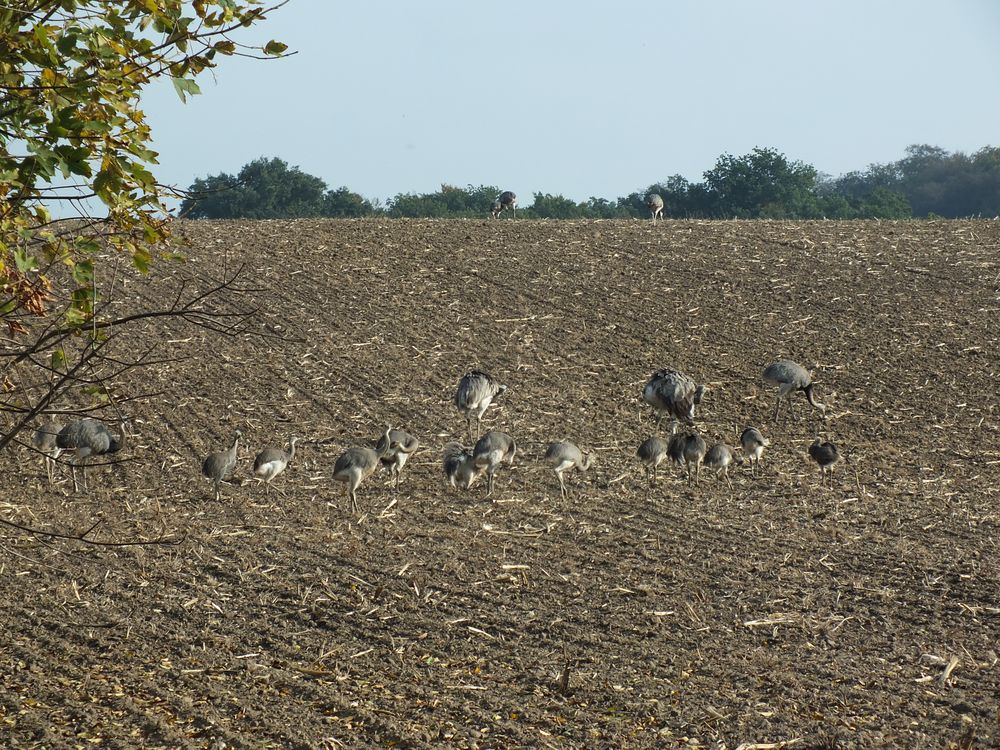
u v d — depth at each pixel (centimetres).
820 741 3297
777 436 7900
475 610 4509
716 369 9306
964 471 7088
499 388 7775
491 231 13638
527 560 5203
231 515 5988
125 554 5234
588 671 3862
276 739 3312
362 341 9769
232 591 4741
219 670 3872
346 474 6031
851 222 14750
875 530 5744
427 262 12075
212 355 9281
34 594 4650
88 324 2853
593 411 8388
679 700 3600
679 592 4744
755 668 3884
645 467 6950
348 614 4453
